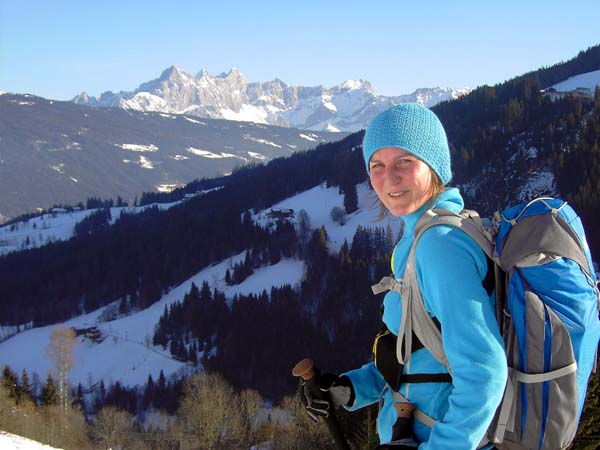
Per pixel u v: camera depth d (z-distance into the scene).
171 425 38.41
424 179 1.68
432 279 1.52
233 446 30.77
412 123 1.66
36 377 80.06
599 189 83.75
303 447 21.42
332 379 1.93
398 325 1.71
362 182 140.50
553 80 164.00
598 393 6.88
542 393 1.41
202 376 35.56
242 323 91.75
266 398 71.38
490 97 138.75
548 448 1.41
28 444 10.55
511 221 1.59
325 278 102.25
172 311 99.88
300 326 89.38
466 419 1.41
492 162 113.50
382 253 102.31
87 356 98.12
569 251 1.49
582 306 1.44
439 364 1.65
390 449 1.62
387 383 1.79
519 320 1.45
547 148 111.19
